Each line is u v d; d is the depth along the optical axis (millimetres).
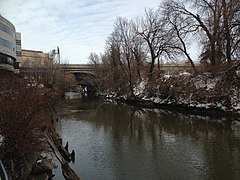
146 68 59625
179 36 44906
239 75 36594
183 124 31547
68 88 100000
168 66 67312
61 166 17422
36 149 15758
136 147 22609
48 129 23734
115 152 21344
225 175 16250
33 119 15953
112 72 73562
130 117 38844
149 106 49625
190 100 40188
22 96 16062
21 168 14070
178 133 27281
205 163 18266
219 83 37625
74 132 29125
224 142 23078
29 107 15672
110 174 16859
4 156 13812
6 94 16531
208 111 36531
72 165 18641
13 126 14445
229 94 35281
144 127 31062
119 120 36625
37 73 74250
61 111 47062
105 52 81562
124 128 30906
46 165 16531
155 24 54156
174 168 17547
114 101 67062
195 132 27281
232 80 36312
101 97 84562
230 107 34062
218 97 36188
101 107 53531
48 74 77750
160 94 48969
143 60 59031
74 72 100688
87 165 18531
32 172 15531
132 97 58062
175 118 35938
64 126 32688
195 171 16953
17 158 14492
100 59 96812
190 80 42750
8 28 68188
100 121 36156
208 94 37844
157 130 29125
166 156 19969
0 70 58938
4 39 65875
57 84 79688
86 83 107000
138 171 17234
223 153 20188
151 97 51312
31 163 15227
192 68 47719
